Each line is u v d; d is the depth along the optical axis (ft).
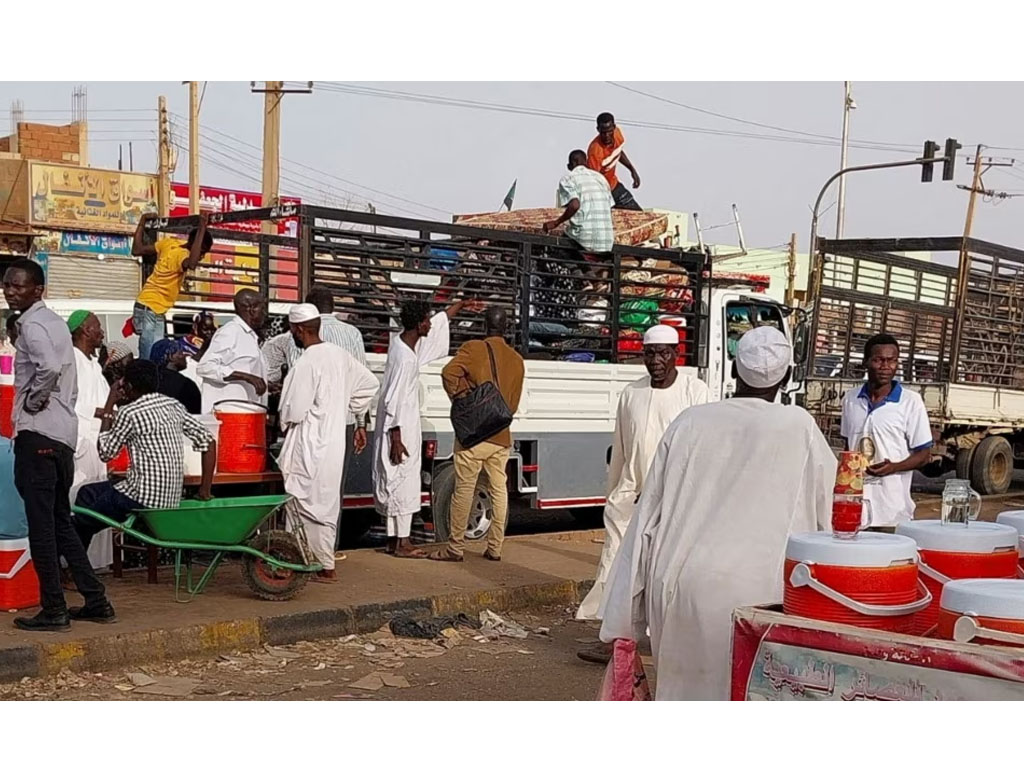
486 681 21.83
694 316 40.34
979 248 56.18
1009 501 56.34
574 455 37.24
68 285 86.69
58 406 21.39
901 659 10.35
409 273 33.42
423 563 30.91
